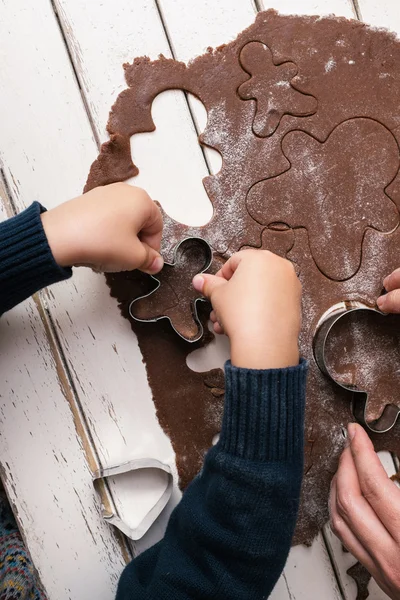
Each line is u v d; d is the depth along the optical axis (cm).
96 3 57
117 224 52
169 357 58
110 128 57
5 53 57
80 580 58
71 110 58
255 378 49
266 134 58
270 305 50
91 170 57
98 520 58
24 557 61
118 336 58
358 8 59
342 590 59
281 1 59
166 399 58
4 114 57
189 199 58
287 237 58
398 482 59
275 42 58
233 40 58
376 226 58
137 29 58
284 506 50
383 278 58
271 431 49
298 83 58
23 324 58
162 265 55
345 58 58
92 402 58
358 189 58
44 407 58
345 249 58
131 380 58
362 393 56
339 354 58
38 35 57
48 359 58
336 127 58
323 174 58
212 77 58
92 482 57
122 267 54
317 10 59
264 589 51
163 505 57
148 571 54
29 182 57
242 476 49
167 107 58
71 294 58
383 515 53
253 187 58
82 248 52
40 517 57
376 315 58
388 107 58
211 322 58
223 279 54
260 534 49
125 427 58
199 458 58
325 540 59
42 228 52
